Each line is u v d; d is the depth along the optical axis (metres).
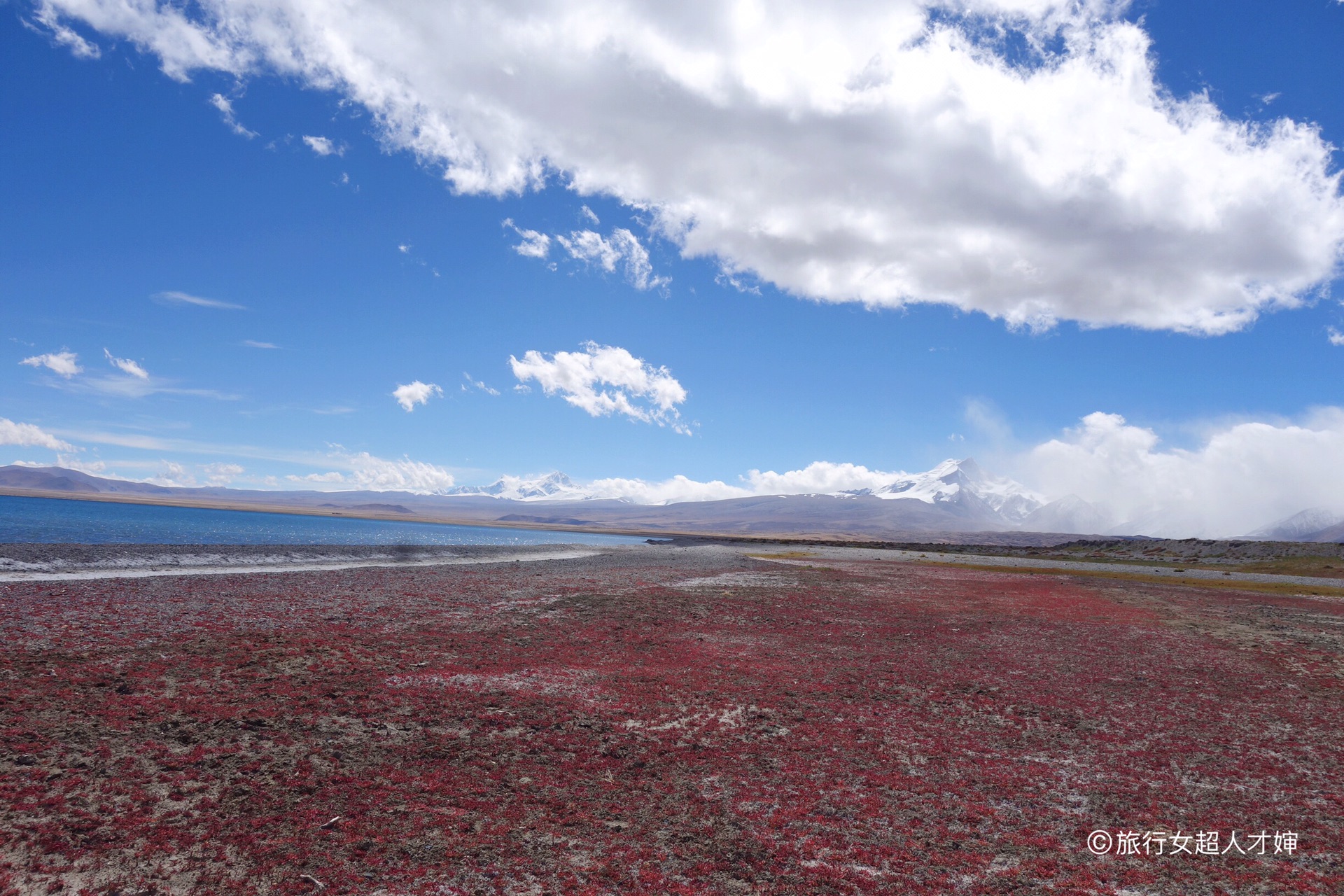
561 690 21.59
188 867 10.50
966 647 31.86
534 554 87.75
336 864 10.84
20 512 138.50
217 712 17.34
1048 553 156.50
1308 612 49.59
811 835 12.73
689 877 11.04
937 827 13.28
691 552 114.25
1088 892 11.02
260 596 36.44
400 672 22.41
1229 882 11.49
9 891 9.52
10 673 19.08
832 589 55.16
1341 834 13.51
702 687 22.86
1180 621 42.38
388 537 138.38
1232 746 18.73
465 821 12.59
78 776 13.26
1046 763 17.08
